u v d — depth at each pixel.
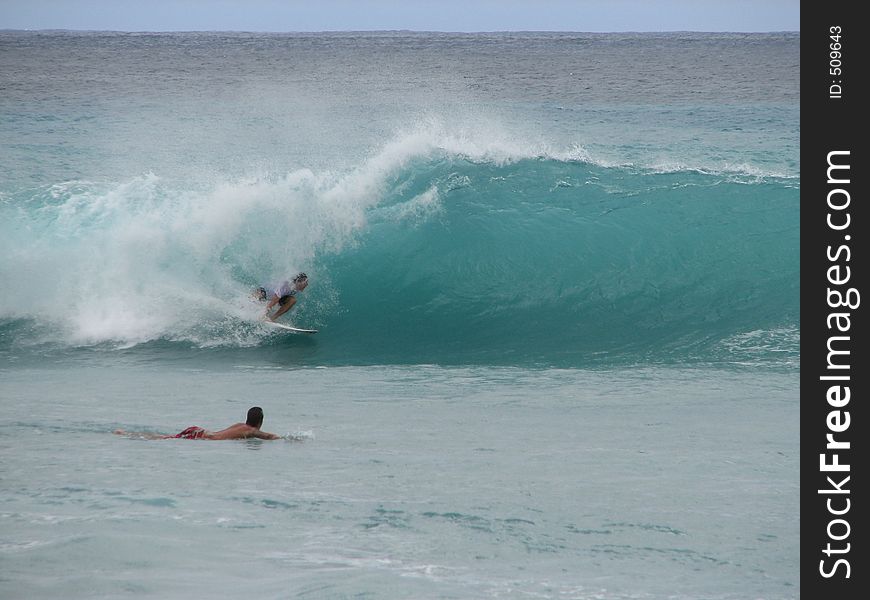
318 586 17.12
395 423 35.09
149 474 25.77
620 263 60.91
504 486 25.36
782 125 153.88
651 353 50.88
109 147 119.69
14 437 31.36
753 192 65.75
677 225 63.06
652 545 20.61
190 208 61.97
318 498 23.62
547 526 21.75
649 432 33.22
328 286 60.12
